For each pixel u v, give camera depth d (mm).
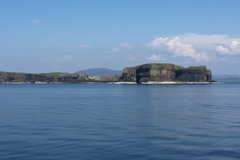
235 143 36500
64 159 29125
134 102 106875
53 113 69562
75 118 60031
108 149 33062
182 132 43938
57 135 41000
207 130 45844
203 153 31812
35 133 42531
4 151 31984
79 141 37031
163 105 93250
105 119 58562
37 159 29078
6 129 46094
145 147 34156
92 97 139875
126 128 47344
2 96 147500
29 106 89562
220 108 83062
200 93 176250
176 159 29672
